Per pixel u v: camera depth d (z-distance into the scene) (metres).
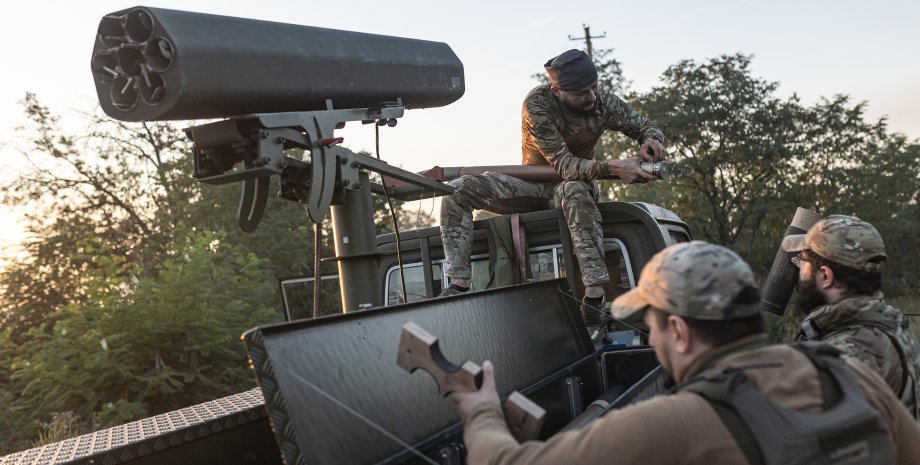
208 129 2.43
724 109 24.70
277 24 2.50
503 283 4.25
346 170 2.79
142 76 2.18
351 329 1.83
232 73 2.24
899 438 1.67
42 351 10.31
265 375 1.56
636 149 24.89
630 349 3.17
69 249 21.28
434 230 4.70
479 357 2.29
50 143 22.84
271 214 21.55
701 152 25.61
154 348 10.15
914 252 26.33
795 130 25.12
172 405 10.29
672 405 1.43
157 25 2.11
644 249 4.26
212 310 10.68
